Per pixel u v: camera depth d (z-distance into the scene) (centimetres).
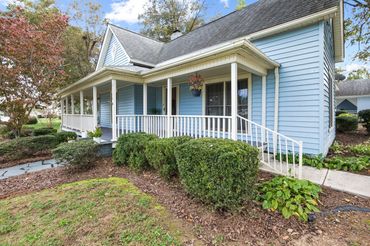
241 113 685
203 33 943
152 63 1011
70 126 1160
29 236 241
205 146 306
